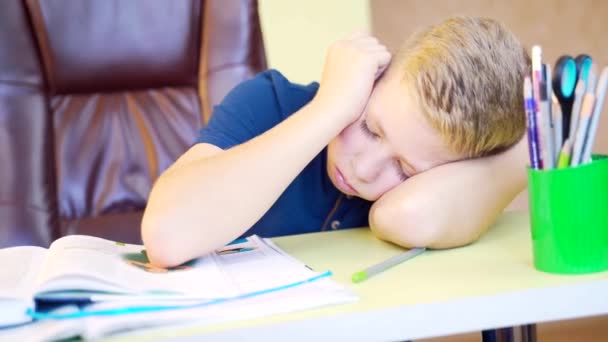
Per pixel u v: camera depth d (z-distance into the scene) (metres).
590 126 0.66
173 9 1.67
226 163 0.84
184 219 0.79
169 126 1.66
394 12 2.57
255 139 0.88
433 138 0.86
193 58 1.69
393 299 0.60
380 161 0.89
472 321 0.59
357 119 0.91
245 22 1.66
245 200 0.82
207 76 1.66
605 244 0.66
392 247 0.89
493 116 0.87
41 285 0.57
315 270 0.78
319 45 2.30
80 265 0.63
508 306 0.60
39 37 1.62
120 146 1.64
